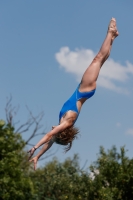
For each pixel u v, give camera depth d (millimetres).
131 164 26516
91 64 16203
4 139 16500
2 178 16109
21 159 17891
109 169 26047
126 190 25656
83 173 25625
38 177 24703
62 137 15500
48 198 23156
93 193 24781
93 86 16062
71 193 24422
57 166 25625
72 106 15688
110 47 16453
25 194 17078
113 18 16547
